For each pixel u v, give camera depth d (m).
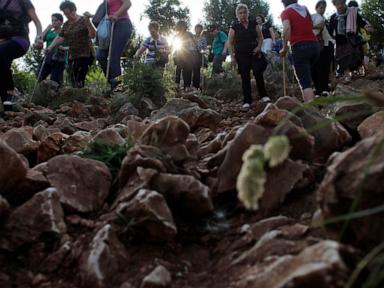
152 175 2.68
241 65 8.70
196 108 5.11
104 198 2.84
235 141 2.83
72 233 2.54
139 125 4.09
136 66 8.99
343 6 10.66
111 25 10.05
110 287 2.18
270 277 1.89
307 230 2.30
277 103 3.43
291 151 2.91
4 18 7.46
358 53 10.58
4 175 2.75
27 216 2.54
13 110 8.16
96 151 3.32
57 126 6.52
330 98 1.92
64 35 10.35
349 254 1.80
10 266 2.38
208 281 2.19
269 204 2.64
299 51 7.18
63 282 2.28
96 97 9.30
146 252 2.39
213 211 2.66
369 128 3.29
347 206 1.96
